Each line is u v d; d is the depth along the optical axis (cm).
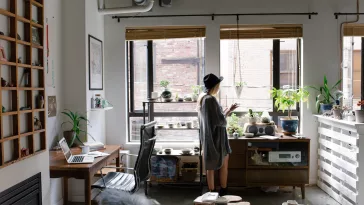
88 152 352
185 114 470
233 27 449
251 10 444
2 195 209
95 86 423
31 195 245
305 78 445
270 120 434
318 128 439
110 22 455
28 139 246
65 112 382
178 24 449
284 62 461
